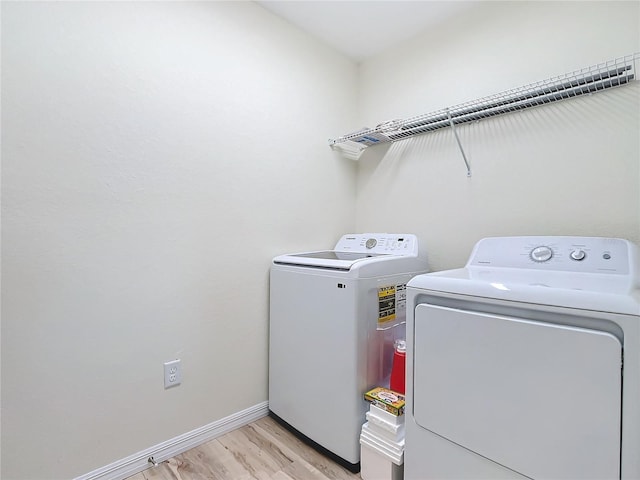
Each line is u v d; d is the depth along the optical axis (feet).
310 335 5.25
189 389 5.15
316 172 6.87
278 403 5.86
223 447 5.22
